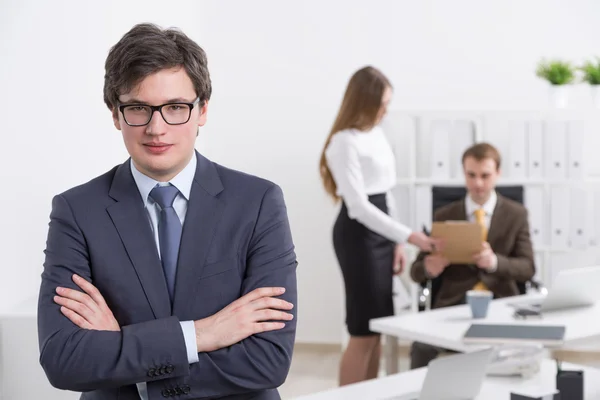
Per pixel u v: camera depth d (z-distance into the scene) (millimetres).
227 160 6066
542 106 5852
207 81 1692
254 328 1713
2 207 2855
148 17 4246
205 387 1677
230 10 5992
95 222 1705
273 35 5980
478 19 5867
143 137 1631
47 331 1671
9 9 2869
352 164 4215
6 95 2863
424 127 5539
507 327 3170
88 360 1624
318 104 5984
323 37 5961
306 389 5062
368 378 4434
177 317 1676
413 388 2584
